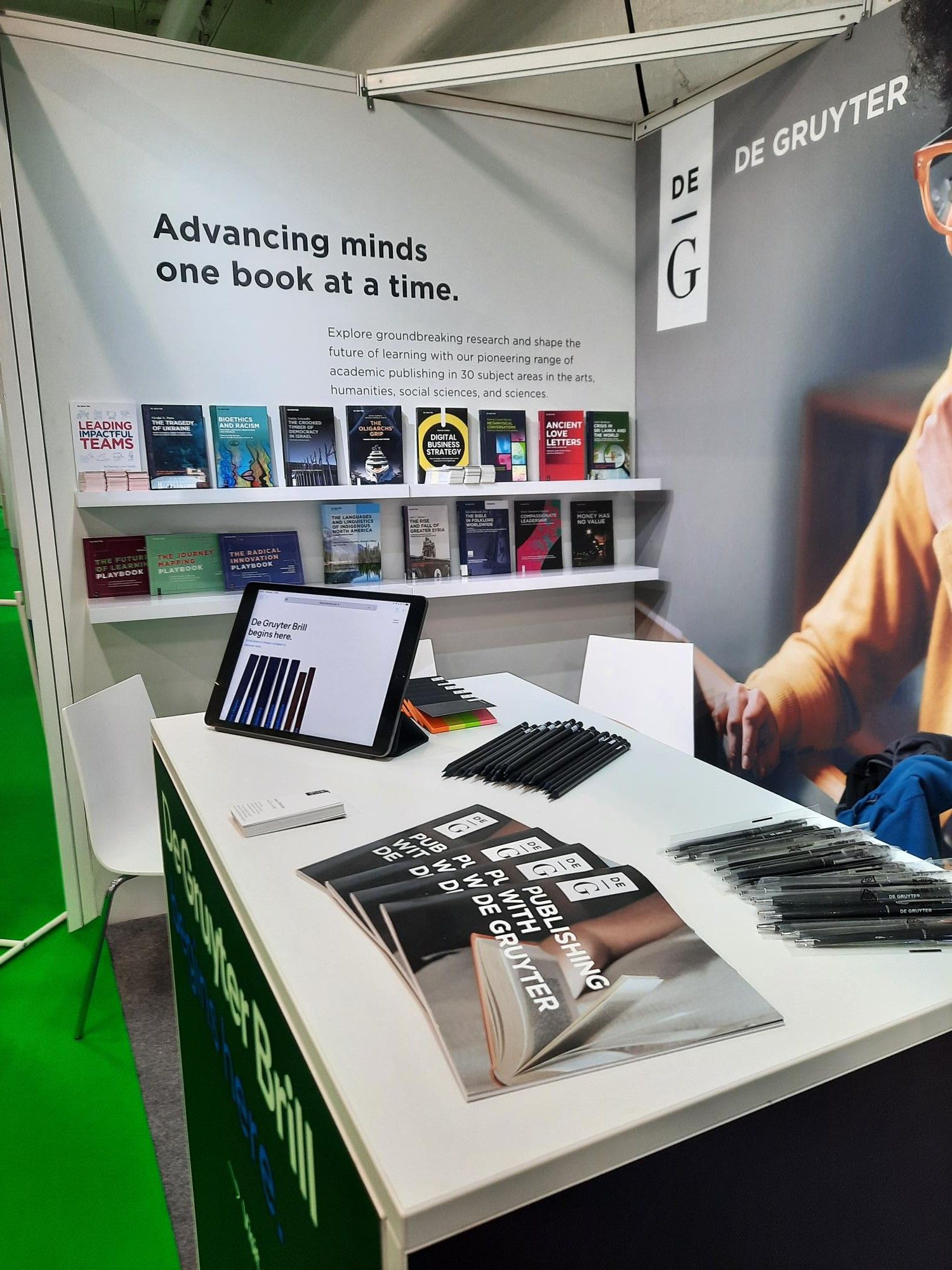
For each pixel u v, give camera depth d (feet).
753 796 4.19
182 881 4.66
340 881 3.21
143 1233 5.48
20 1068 7.03
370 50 14.99
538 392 11.30
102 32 8.41
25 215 8.34
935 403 7.80
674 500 11.40
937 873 3.24
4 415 8.52
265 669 5.31
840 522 8.95
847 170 8.43
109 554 9.13
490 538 11.31
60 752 9.11
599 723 5.55
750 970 2.64
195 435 9.30
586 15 11.01
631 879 3.16
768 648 10.10
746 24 8.21
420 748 4.99
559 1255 1.96
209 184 9.09
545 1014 2.39
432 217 10.28
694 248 10.55
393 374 10.37
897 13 7.73
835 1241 2.42
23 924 9.35
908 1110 2.49
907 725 8.38
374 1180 1.90
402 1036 2.34
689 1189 2.12
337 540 10.34
